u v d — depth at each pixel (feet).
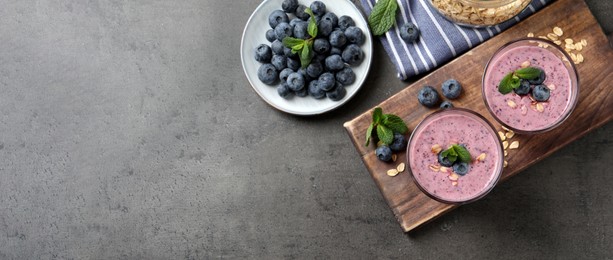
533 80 2.91
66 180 3.55
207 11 3.46
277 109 3.41
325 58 3.24
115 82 3.52
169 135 3.49
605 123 3.06
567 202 3.31
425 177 2.94
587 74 3.03
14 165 3.58
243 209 3.46
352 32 3.20
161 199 3.50
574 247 3.32
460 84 3.05
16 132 3.58
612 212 3.30
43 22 3.55
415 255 3.37
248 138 3.44
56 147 3.56
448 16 3.13
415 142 2.93
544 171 3.32
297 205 3.43
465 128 2.92
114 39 3.51
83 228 3.54
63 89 3.55
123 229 3.52
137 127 3.51
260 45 3.26
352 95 3.25
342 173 3.40
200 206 3.48
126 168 3.52
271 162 3.43
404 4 3.20
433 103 3.04
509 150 3.03
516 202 3.33
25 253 3.57
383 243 3.38
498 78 2.95
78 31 3.53
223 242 3.47
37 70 3.56
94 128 3.54
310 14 3.13
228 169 3.46
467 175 2.92
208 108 3.46
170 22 3.48
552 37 3.06
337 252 3.41
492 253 3.34
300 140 3.41
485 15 3.05
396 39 3.23
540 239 3.33
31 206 3.57
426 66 3.21
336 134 3.39
